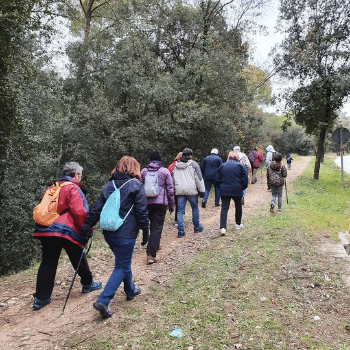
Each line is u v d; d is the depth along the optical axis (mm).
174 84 12906
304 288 3943
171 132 12367
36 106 9516
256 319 3289
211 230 6793
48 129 9992
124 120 12516
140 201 3338
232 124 15555
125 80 12773
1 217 8820
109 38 14930
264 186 13945
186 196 6562
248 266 4629
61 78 13328
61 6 13625
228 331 3098
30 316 3480
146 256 5477
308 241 5641
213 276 4371
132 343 2943
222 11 17344
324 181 14539
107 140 12109
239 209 6469
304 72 13133
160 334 3086
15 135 8484
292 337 2977
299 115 14031
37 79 9508
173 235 6801
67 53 13695
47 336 3084
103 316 3330
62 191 3510
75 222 3475
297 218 7195
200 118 12133
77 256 3682
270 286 4012
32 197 9266
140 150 12680
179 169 6535
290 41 13680
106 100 11828
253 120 24531
